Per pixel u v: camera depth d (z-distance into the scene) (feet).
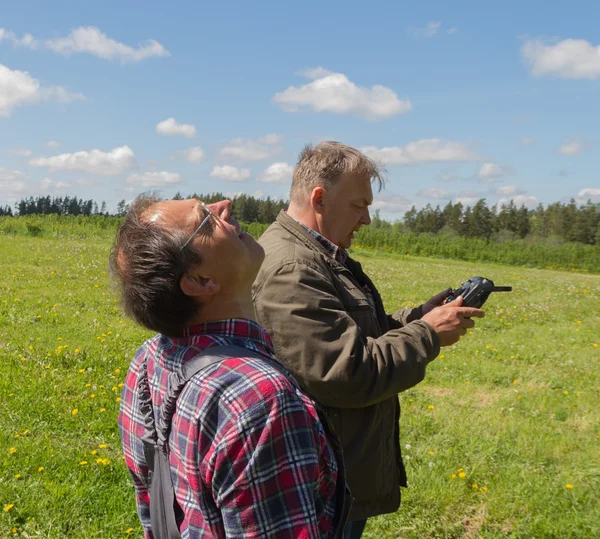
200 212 3.86
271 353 3.91
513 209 244.83
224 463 3.19
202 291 3.72
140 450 4.03
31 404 15.92
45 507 11.25
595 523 11.87
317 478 3.51
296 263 6.03
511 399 20.11
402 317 7.90
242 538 3.17
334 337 5.81
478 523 12.01
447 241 127.85
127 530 10.78
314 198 6.80
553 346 29.04
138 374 4.18
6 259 45.55
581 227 209.05
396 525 11.78
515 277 75.10
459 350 26.89
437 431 16.55
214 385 3.34
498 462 14.67
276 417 3.25
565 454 15.39
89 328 25.18
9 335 22.99
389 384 5.88
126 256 3.82
